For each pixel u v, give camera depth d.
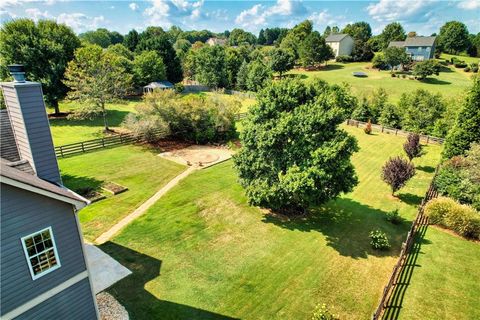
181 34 196.88
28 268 8.17
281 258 14.97
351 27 128.12
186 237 16.16
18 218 7.73
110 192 20.61
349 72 87.19
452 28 110.69
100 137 32.88
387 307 11.96
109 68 36.47
